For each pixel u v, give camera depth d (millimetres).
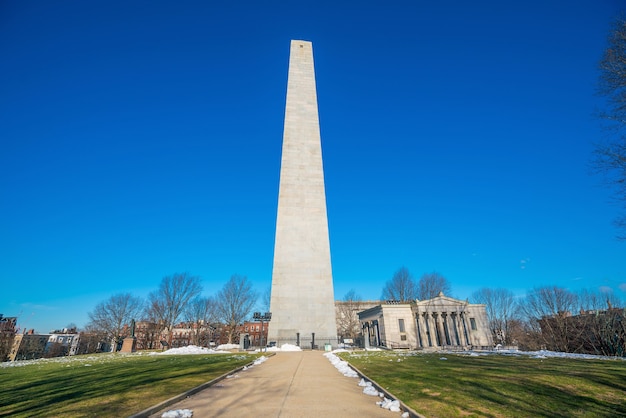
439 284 77000
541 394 11094
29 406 9242
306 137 47469
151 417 8039
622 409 9719
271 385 12250
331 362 20578
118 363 21750
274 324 38969
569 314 56312
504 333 71375
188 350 32594
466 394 10680
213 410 8711
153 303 71125
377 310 55438
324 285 40844
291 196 44219
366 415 8406
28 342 71562
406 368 17016
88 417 7867
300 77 51125
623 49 14281
